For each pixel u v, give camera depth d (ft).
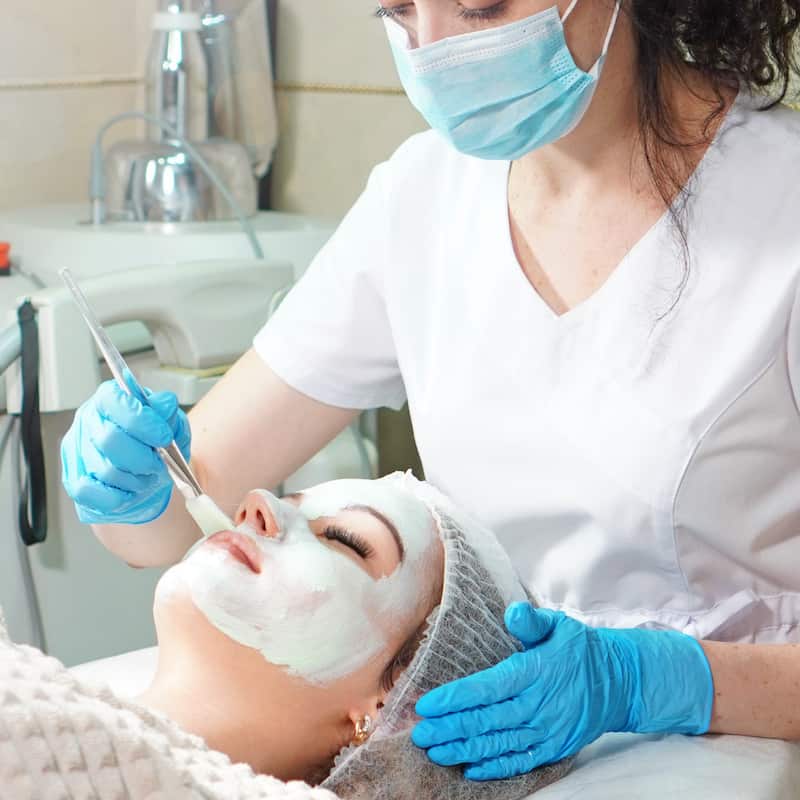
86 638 6.45
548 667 3.72
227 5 7.52
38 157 8.03
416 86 4.18
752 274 4.13
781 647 4.01
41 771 2.84
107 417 4.07
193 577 3.73
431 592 3.91
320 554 3.78
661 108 4.24
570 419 4.27
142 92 8.48
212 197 7.27
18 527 6.04
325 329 4.91
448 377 4.56
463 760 3.67
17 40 7.77
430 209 4.78
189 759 3.14
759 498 4.18
